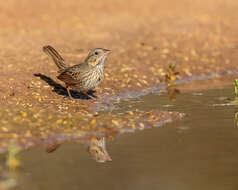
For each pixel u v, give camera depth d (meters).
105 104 14.84
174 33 24.06
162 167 10.05
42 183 9.24
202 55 21.41
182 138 11.79
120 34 23.42
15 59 18.36
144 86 17.44
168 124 12.91
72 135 11.80
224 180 9.40
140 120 13.10
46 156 10.62
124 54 20.44
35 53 19.30
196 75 19.42
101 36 22.86
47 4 28.36
